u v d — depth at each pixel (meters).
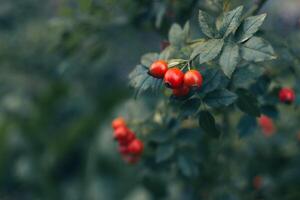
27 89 1.38
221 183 0.75
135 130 0.66
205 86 0.51
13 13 1.31
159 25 0.65
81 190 1.38
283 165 0.85
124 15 0.72
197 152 0.70
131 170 1.28
